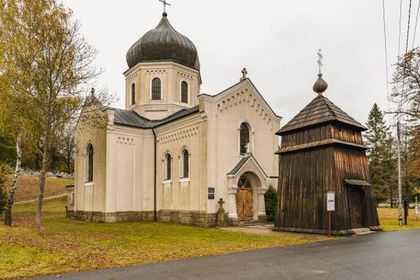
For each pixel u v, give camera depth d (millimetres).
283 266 10938
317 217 20750
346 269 10359
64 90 20734
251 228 24188
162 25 35938
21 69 19609
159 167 30812
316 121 21922
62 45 20156
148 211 30781
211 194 25453
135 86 35594
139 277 9734
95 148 31516
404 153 39250
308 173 21891
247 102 29047
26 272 10453
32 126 20219
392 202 60125
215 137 26438
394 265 10859
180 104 34938
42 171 20359
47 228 22406
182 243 16734
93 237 18672
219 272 10211
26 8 19750
